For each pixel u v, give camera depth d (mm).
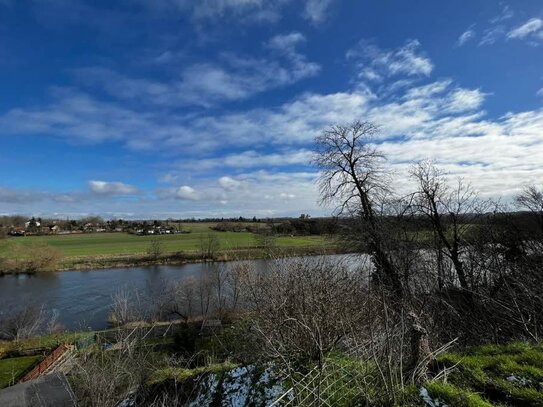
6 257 61750
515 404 4445
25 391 14961
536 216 17188
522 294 9750
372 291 8562
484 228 16969
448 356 5969
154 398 8023
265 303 10250
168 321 30359
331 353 6727
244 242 72812
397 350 5113
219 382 7414
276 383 6309
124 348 11398
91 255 71250
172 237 101188
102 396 8688
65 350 22797
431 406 4289
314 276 9430
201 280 38719
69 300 41062
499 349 6352
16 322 30703
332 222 18188
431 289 13117
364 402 4719
